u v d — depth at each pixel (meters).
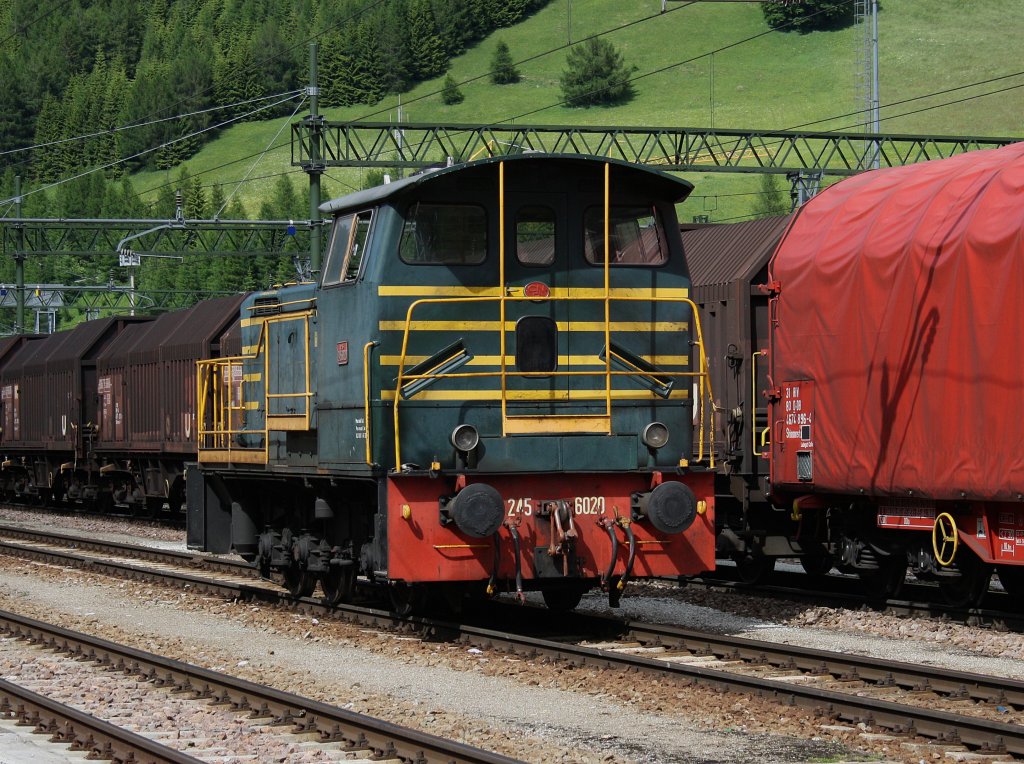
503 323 16.52
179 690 14.54
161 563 28.59
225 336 34.09
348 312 17.59
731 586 23.12
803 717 12.59
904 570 20.84
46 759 11.66
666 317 17.80
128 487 42.75
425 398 16.77
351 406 17.44
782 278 21.28
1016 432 16.72
